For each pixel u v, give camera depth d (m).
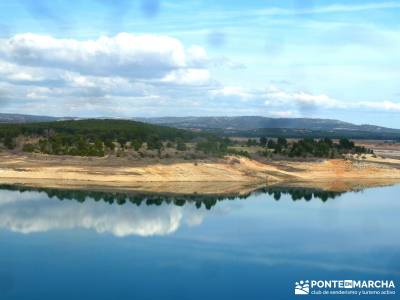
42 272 59.31
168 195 119.38
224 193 126.31
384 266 63.47
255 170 165.50
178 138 192.88
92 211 95.38
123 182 139.25
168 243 72.62
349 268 62.56
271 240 75.38
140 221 86.94
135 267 61.62
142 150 168.25
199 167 156.25
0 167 143.38
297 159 183.62
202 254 67.50
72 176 141.12
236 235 78.19
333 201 116.00
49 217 88.62
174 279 57.75
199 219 90.12
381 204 112.19
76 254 66.38
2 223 82.88
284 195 125.69
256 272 60.59
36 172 141.88
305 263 64.31
